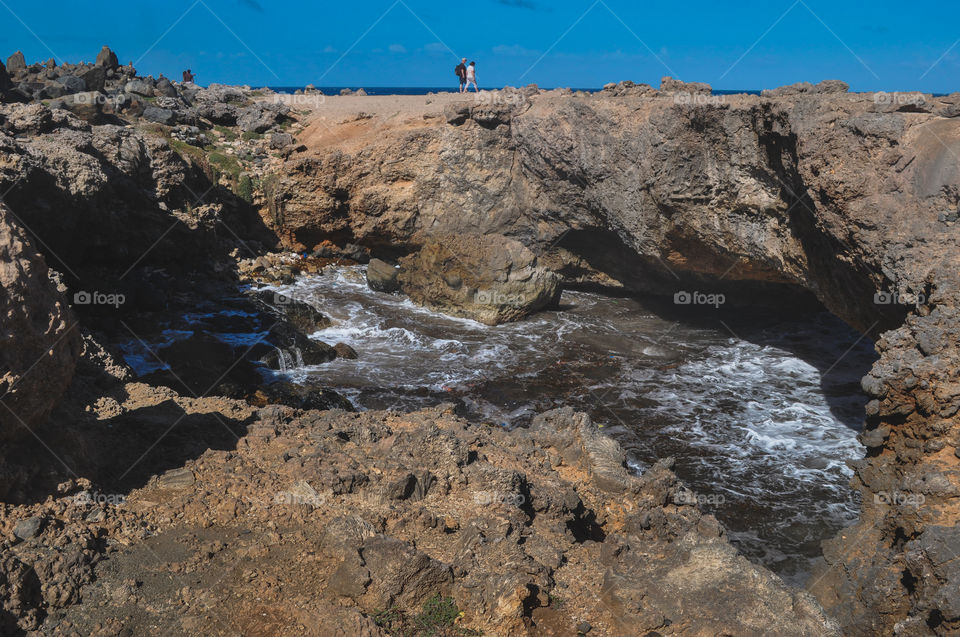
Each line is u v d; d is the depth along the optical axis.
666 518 8.92
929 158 14.18
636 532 8.94
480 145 29.98
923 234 13.77
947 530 8.91
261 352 21.55
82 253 23.80
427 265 27.91
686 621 6.71
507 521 7.98
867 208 14.85
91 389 10.35
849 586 10.45
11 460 7.30
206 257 29.14
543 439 10.84
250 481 8.43
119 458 8.73
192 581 6.85
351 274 31.39
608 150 24.47
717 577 7.16
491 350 24.16
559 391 21.06
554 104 27.58
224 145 33.97
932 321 11.66
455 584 6.97
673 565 7.40
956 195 13.57
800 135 16.38
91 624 6.22
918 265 13.47
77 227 22.70
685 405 20.34
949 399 10.82
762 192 19.70
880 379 11.55
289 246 32.75
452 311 27.23
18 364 7.02
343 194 31.45
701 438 18.31
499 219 30.67
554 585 7.25
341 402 19.03
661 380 22.11
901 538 10.27
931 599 8.55
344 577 6.83
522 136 28.91
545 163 28.20
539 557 7.53
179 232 27.48
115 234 25.31
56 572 6.55
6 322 6.84
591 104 24.97
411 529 7.93
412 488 8.55
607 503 9.66
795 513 14.93
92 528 7.30
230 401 11.09
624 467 10.45
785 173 18.30
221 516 7.85
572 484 9.83
